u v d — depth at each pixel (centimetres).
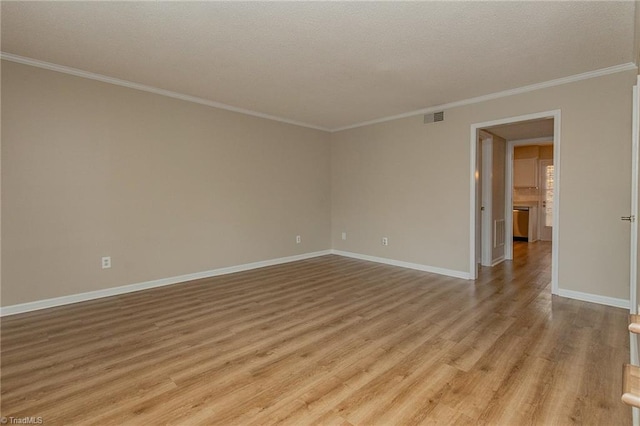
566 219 362
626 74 324
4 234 309
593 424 165
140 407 179
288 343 256
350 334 272
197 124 440
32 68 319
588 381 202
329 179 626
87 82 351
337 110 490
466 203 446
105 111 364
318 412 175
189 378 207
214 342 258
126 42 279
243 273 480
